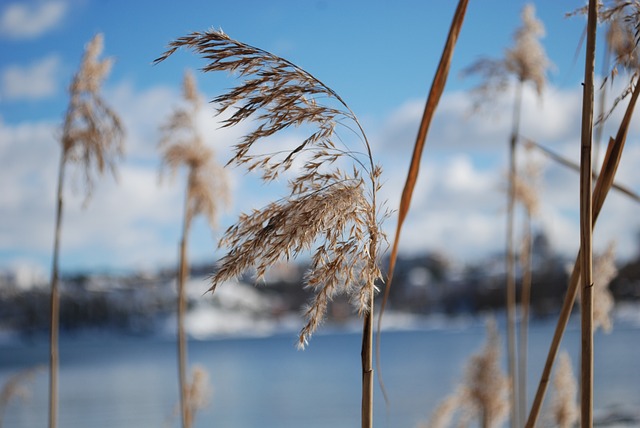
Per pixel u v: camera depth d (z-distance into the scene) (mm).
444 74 2555
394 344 128875
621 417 20578
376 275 2334
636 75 2549
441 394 43438
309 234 2240
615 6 2623
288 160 2348
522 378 7234
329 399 46875
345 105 2391
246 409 43781
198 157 7676
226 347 155000
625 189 3354
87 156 6031
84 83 6094
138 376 75375
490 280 181875
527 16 8203
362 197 2352
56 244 6031
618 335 104125
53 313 5914
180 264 7324
